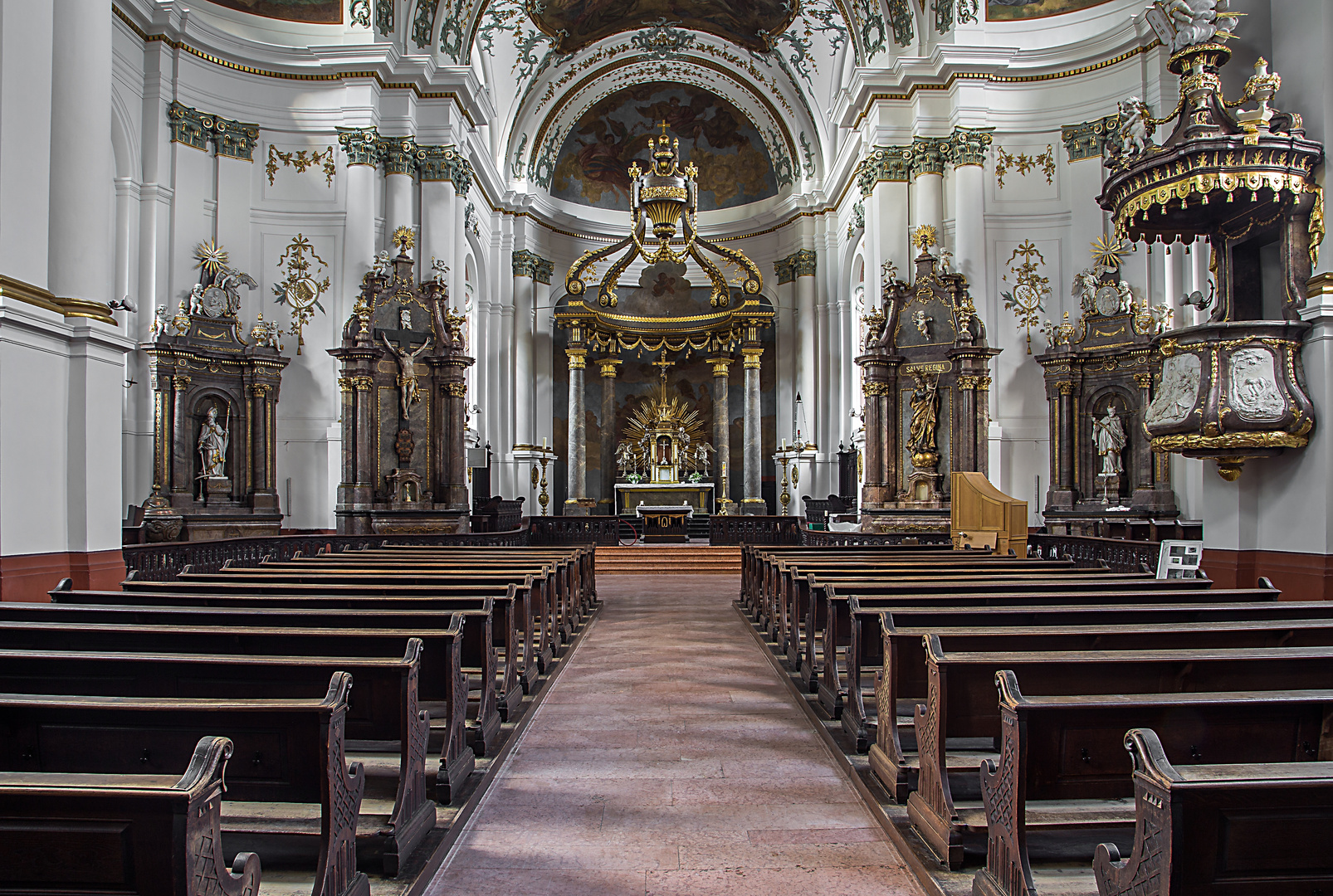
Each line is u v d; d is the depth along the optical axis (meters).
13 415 6.91
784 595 8.46
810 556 10.34
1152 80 15.60
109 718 3.09
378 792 4.31
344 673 3.21
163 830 2.17
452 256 17.77
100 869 2.19
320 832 3.31
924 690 4.51
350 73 16.83
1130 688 3.79
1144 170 7.64
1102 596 5.99
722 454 25.23
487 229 23.12
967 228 16.55
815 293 24.67
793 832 4.16
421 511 16.02
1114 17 16.34
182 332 14.66
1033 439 16.48
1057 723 3.14
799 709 6.45
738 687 7.16
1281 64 8.14
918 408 16.08
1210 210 8.12
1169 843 2.26
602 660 8.29
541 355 25.83
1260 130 7.32
